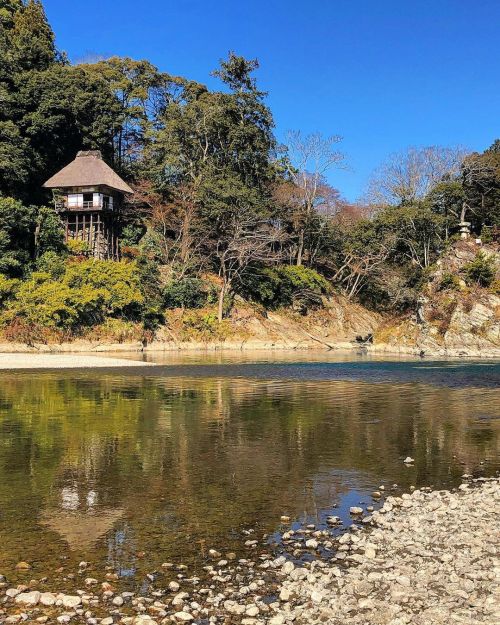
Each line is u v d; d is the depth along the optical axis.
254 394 25.69
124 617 6.61
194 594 7.21
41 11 74.06
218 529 9.44
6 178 54.91
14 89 60.31
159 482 12.04
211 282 68.31
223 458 14.05
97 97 66.94
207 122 73.88
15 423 18.39
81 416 19.73
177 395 25.17
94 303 54.16
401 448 15.27
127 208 70.06
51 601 6.93
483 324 55.62
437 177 76.44
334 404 22.84
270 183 77.31
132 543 8.84
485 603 6.79
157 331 59.69
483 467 13.49
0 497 11.01
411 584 7.34
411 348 58.16
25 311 49.72
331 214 78.94
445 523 9.60
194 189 69.25
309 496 11.21
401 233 72.62
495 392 26.78
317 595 7.01
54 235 56.56
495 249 61.84
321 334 71.81
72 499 10.91
